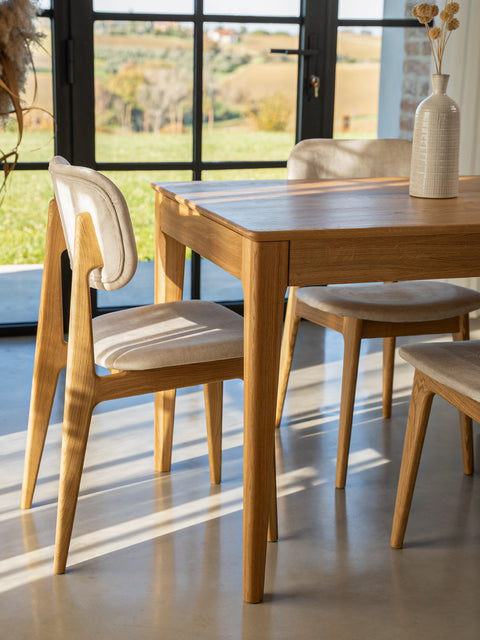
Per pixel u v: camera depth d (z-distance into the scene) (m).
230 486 2.11
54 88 3.16
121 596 1.64
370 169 2.53
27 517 1.94
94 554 1.79
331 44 3.41
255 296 1.49
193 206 1.81
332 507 2.01
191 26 3.27
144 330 1.87
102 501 2.02
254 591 1.62
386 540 1.87
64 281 3.31
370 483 2.14
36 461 1.95
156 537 1.86
